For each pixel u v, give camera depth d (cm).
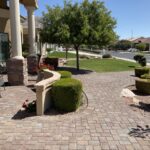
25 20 2330
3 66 1450
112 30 1805
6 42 1578
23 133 552
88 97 901
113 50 8506
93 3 1744
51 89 735
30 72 1505
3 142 507
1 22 1514
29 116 667
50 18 1756
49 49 4050
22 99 841
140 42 8894
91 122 627
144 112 736
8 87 1044
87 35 1662
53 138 526
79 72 1789
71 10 1733
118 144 499
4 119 643
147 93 1071
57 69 1933
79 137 532
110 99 880
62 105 707
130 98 938
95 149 476
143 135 547
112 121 638
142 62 2389
